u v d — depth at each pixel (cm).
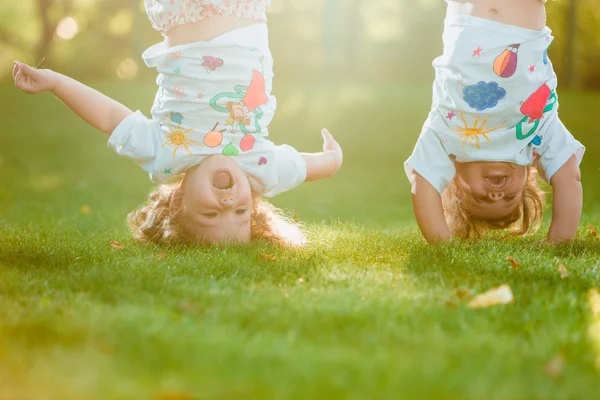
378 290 489
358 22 3509
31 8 4212
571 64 2859
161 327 388
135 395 312
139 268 546
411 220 1011
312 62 3881
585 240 696
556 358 356
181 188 687
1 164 1772
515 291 495
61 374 332
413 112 2222
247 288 496
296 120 2138
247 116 673
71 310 423
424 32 3703
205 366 343
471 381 333
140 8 3725
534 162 712
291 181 720
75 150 1942
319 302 456
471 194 698
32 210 1072
